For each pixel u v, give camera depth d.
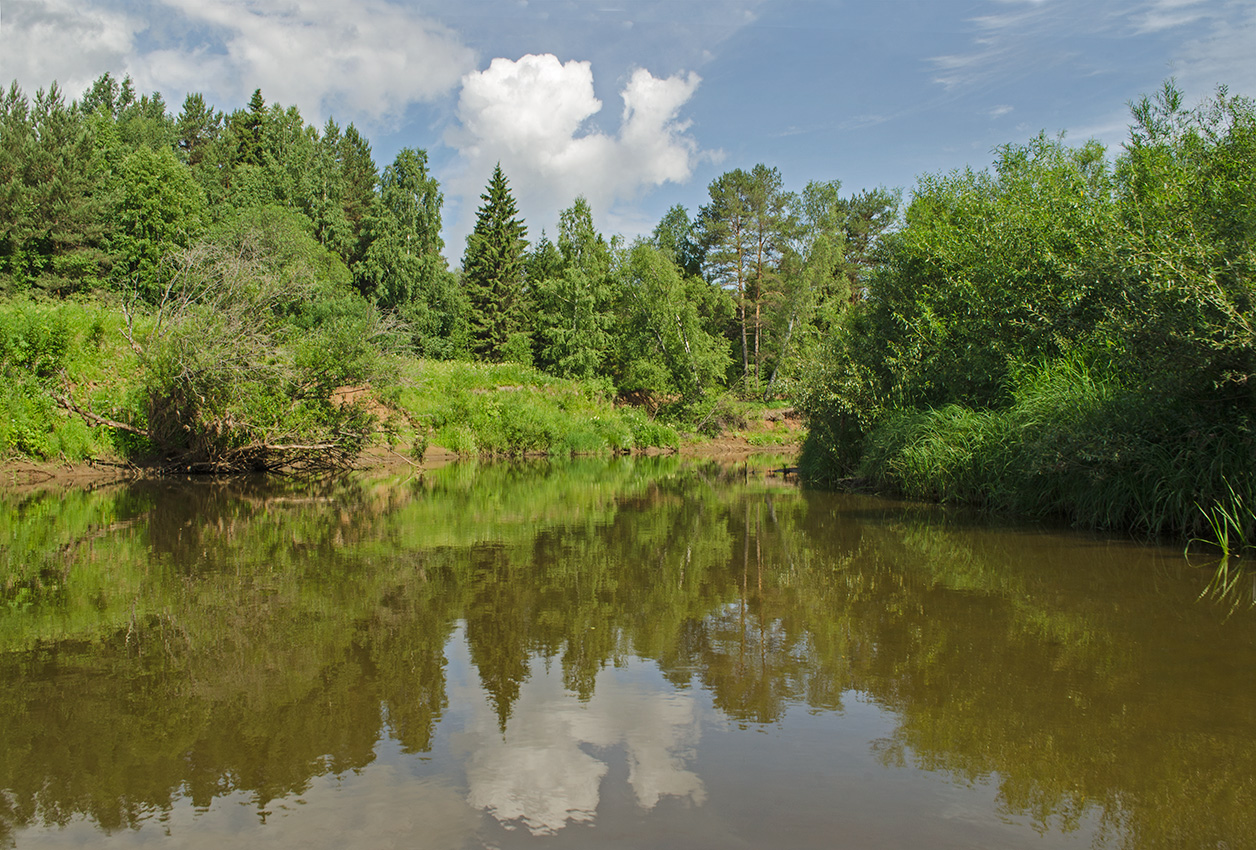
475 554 6.07
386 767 2.41
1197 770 2.38
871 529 7.29
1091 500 7.30
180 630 3.93
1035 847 1.95
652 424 25.38
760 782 2.30
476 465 16.73
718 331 44.34
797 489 11.62
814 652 3.55
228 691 3.08
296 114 70.38
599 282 37.78
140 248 36.62
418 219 51.72
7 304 14.52
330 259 42.41
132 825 2.07
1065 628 3.89
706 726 2.72
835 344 12.41
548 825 2.04
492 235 51.56
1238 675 3.19
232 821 2.09
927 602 4.45
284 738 2.63
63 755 2.52
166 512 8.62
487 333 48.34
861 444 11.87
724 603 4.49
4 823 2.09
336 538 6.84
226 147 60.91
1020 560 5.66
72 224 35.56
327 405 13.95
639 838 1.97
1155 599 4.46
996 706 2.88
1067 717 2.78
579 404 24.34
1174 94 8.95
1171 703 2.90
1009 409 8.93
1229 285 6.01
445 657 3.51
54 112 38.94
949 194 12.37
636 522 7.94
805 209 36.72
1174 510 6.48
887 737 2.62
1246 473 5.98
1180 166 8.27
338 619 4.15
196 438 12.91
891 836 1.99
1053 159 11.27
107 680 3.22
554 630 3.95
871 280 12.85
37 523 7.70
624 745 2.56
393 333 14.73
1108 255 7.29
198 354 11.90
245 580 5.09
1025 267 9.40
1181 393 6.35
